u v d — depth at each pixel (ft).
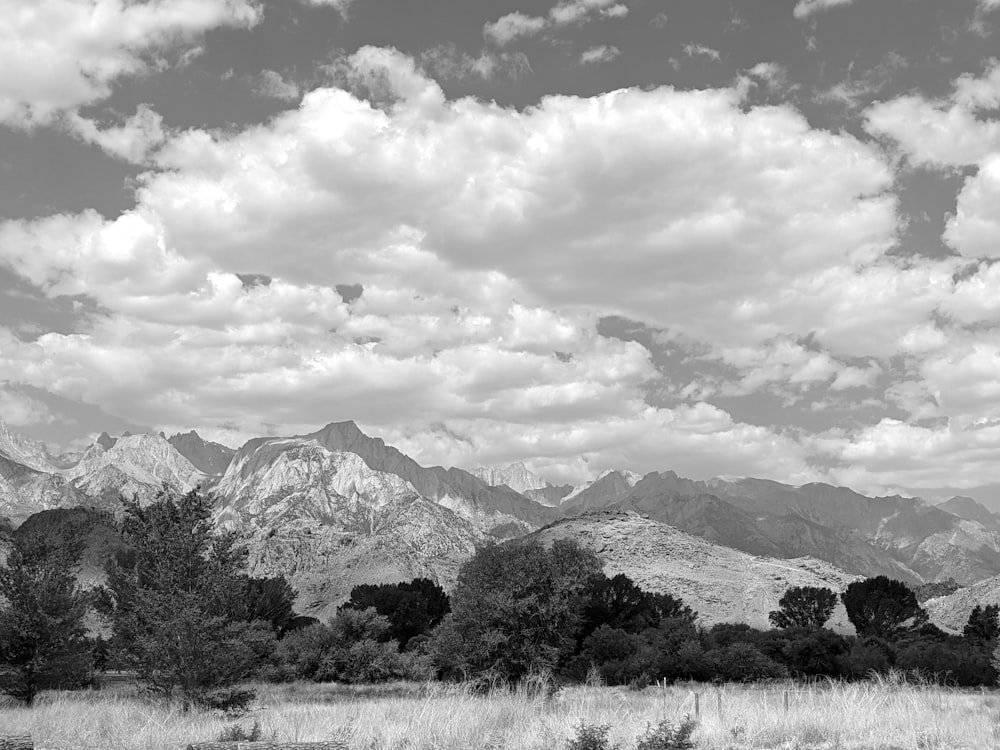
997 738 52.11
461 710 63.05
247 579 96.78
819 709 61.21
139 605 89.15
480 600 139.23
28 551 108.78
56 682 109.40
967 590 418.92
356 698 122.42
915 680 132.98
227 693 89.45
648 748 52.65
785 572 484.74
